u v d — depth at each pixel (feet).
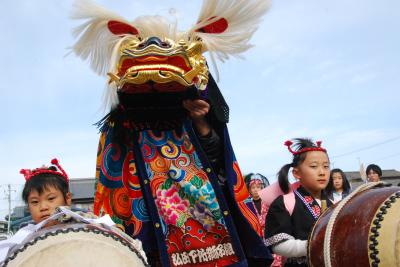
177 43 7.00
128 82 6.51
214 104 7.25
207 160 7.27
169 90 6.81
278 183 9.61
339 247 5.66
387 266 5.09
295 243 8.45
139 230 7.31
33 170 8.14
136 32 7.35
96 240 4.92
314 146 9.60
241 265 7.07
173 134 7.44
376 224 5.34
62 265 4.62
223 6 7.34
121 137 7.35
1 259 5.42
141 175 7.32
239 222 7.34
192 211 7.34
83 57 7.65
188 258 7.27
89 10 7.34
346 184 14.39
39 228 5.61
